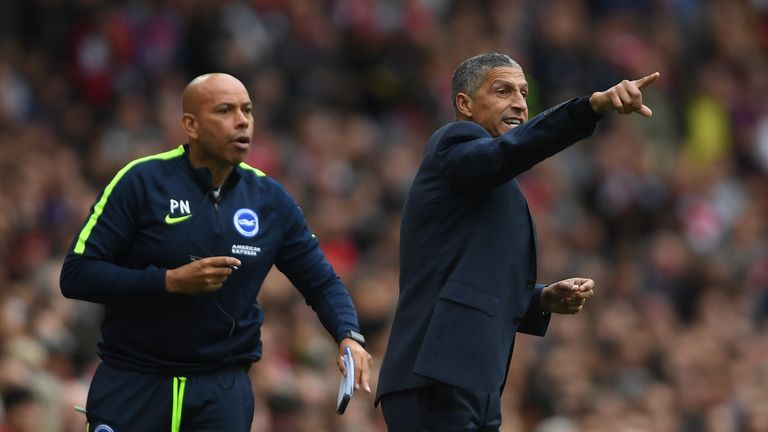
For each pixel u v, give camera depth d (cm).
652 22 7262
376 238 5009
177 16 5828
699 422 4675
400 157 5494
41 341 3472
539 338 4794
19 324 3397
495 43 6506
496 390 1858
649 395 4644
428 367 1827
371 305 4300
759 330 5725
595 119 1772
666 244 5775
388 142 5834
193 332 1928
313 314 4178
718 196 6450
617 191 6075
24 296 3775
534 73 6531
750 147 7031
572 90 6544
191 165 1964
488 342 1841
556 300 2027
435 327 1842
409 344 1881
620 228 6050
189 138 1975
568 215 5919
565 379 4509
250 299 1970
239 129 1939
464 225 1880
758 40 7706
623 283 5503
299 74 5909
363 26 6178
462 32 6512
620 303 5372
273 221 2000
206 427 1941
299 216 2041
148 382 1930
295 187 5138
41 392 3203
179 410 1927
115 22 5694
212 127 1933
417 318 1886
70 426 3284
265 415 3431
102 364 1962
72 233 4538
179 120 5325
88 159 5200
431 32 6406
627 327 5122
